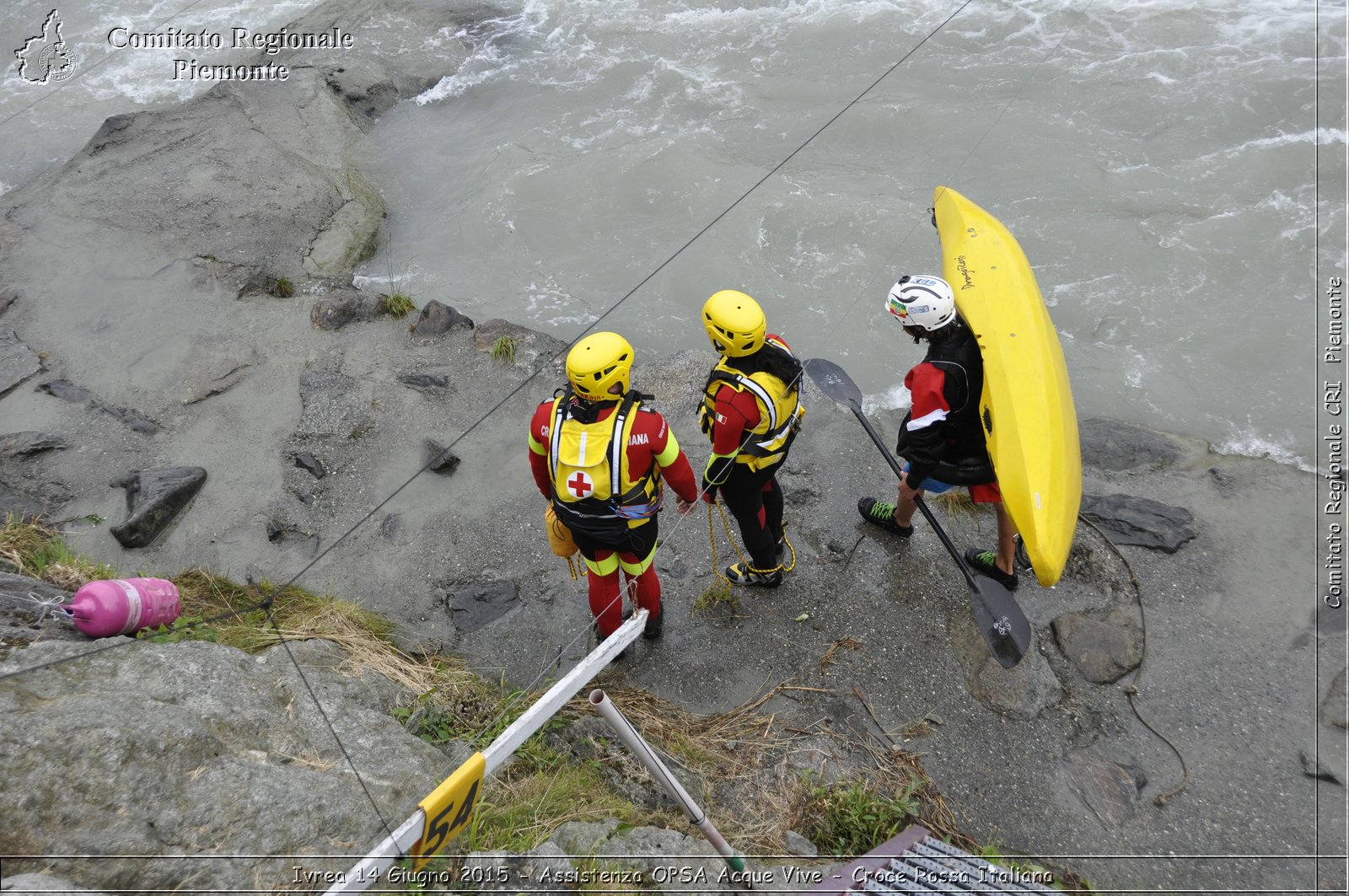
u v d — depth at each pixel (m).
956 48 8.82
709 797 3.38
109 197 7.39
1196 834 3.24
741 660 3.94
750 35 9.49
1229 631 3.86
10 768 2.44
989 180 7.22
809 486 4.70
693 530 4.54
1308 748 3.44
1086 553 4.20
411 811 2.89
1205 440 4.93
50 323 6.14
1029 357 3.98
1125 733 3.56
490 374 5.64
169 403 5.48
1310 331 5.72
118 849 2.38
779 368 3.45
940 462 3.73
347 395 5.49
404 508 4.82
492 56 9.84
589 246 7.21
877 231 6.93
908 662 3.87
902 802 3.30
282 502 4.86
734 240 7.01
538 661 4.04
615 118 8.59
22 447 5.11
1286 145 7.10
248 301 6.39
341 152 8.12
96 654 3.12
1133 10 8.92
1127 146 7.37
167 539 4.67
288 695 3.30
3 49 10.95
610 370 3.17
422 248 7.37
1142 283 6.21
